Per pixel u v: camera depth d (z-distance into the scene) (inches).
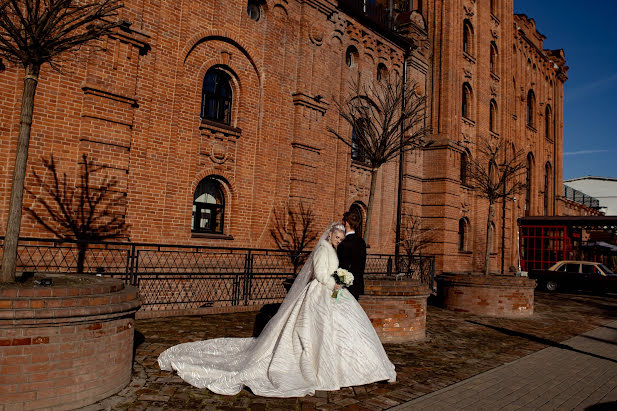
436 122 706.8
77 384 153.4
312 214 507.2
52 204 307.4
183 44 394.3
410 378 214.5
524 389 208.8
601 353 304.7
